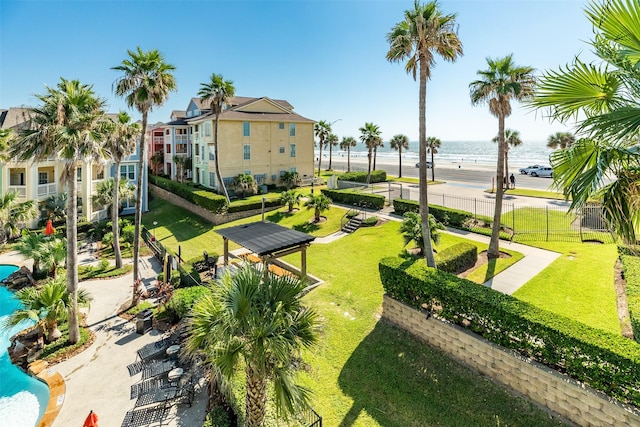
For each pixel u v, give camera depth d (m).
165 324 13.45
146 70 16.88
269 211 29.22
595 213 18.00
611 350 6.87
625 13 4.58
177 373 9.93
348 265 16.62
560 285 12.59
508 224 20.48
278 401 6.01
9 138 21.64
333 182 34.62
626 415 6.61
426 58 12.89
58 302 12.19
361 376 9.65
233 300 6.45
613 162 5.20
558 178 5.91
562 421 7.48
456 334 9.62
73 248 12.19
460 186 36.50
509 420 7.81
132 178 33.59
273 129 39.00
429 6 12.44
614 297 11.31
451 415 8.20
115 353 11.81
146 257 22.30
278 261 17.84
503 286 12.91
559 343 7.62
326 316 12.34
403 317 11.16
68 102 11.48
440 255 14.65
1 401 9.98
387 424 8.15
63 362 11.34
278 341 5.91
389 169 61.81
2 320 14.73
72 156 11.35
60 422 8.77
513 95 14.95
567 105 5.98
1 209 22.39
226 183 35.84
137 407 9.12
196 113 45.16
